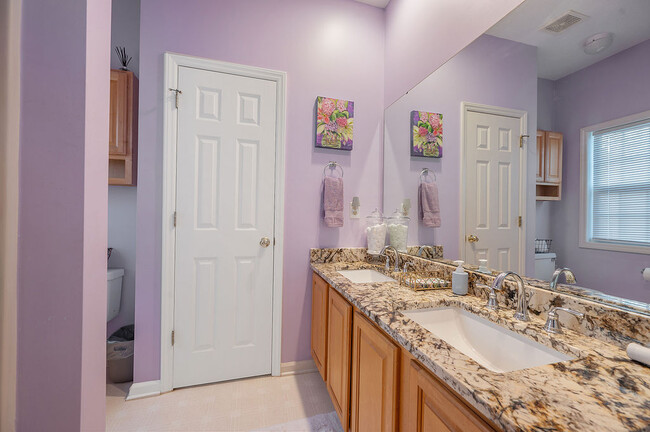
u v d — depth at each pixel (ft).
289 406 5.46
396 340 2.80
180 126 5.83
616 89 2.59
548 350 2.58
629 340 2.34
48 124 1.93
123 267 7.02
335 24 6.86
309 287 6.72
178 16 5.80
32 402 1.90
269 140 6.40
